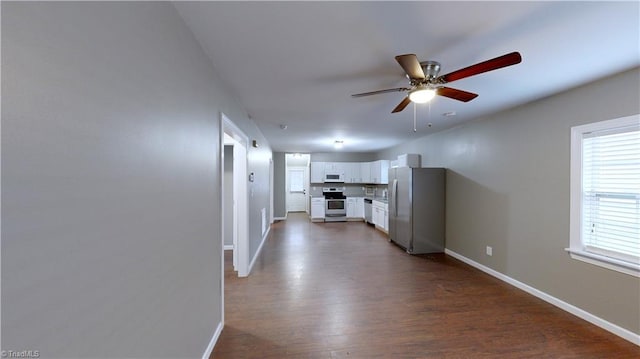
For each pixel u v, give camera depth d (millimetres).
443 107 3377
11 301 608
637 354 2045
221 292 2348
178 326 1489
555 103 2842
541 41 1758
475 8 1428
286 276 3664
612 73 2281
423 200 4855
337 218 8508
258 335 2281
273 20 1526
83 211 799
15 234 610
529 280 3148
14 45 603
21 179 619
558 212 2809
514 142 3373
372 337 2260
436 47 1838
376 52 1914
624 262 2252
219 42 1771
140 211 1098
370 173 8531
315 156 8820
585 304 2539
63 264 735
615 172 2369
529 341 2207
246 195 3633
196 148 1747
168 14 1344
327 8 1419
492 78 2396
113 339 945
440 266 4121
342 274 3752
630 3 1376
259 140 4965
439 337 2258
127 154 1008
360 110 3510
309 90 2699
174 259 1430
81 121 787
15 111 604
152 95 1188
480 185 4004
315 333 2312
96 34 846
